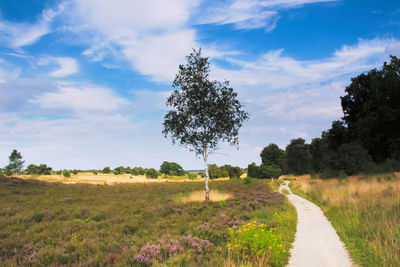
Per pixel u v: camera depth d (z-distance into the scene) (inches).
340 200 636.7
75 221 466.3
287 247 318.3
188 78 897.5
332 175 1491.1
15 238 330.0
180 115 874.8
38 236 346.3
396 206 460.8
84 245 310.3
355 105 2108.8
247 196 921.5
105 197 896.3
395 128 1667.1
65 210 564.4
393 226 331.6
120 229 395.2
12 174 2687.0
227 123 877.8
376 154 1818.4
